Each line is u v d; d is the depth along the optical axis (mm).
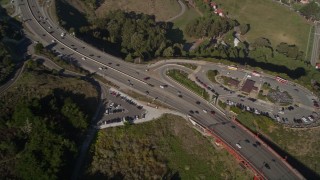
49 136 197000
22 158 190375
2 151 193875
